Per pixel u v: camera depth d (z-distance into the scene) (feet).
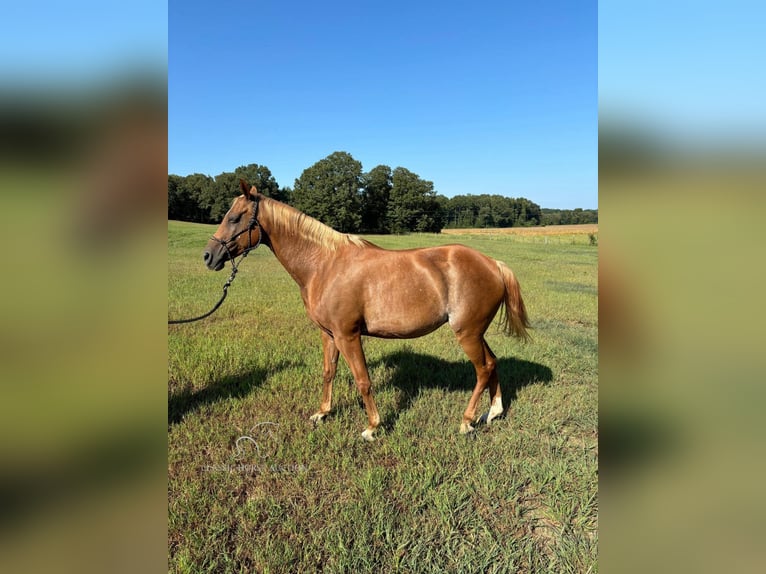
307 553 7.02
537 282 39.11
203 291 29.30
